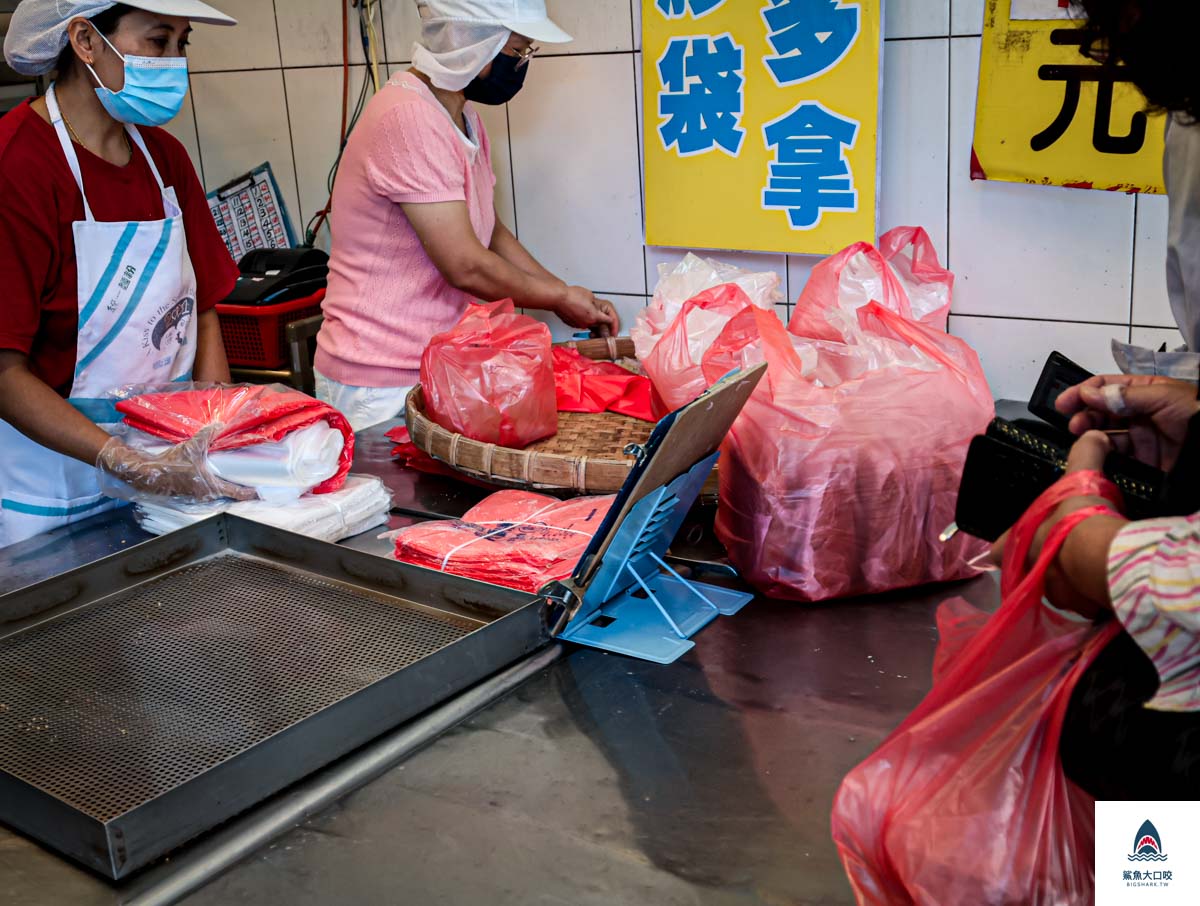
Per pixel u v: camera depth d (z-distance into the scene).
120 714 1.22
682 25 2.25
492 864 1.01
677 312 1.84
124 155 1.84
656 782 1.11
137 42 1.67
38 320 1.73
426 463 1.95
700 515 1.70
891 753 0.90
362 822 1.08
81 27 1.64
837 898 0.95
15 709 1.23
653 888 0.97
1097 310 2.01
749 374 1.34
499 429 1.80
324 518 1.66
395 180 2.15
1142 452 0.94
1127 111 1.85
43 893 1.00
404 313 2.31
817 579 1.42
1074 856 0.85
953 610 1.02
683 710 1.23
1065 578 0.80
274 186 3.08
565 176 2.56
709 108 2.27
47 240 1.72
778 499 1.40
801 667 1.30
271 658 1.32
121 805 1.07
